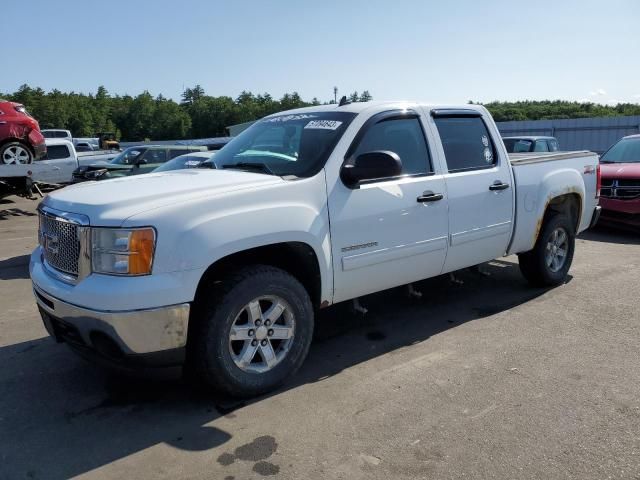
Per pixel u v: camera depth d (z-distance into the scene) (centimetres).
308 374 400
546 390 368
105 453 304
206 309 334
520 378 386
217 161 458
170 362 322
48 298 341
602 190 944
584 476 277
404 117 448
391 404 352
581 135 2945
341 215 388
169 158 1416
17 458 301
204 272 325
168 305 310
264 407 352
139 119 11806
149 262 308
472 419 332
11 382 393
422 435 316
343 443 309
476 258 500
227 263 357
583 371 396
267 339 361
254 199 347
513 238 529
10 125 1338
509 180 515
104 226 311
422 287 613
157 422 336
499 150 516
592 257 768
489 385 376
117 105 12100
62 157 1641
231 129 3145
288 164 404
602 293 585
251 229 338
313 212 372
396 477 279
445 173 462
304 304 372
